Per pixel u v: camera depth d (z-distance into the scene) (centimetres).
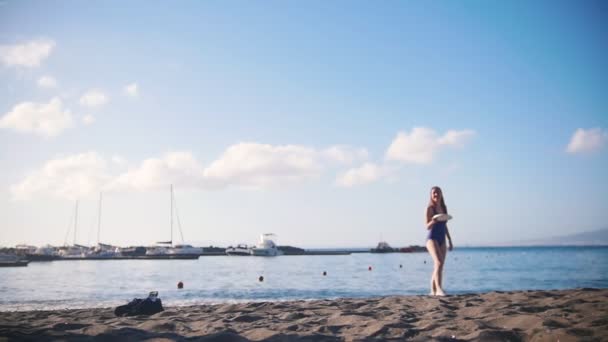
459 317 547
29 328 500
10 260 5056
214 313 683
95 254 7862
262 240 9875
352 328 487
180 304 1285
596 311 546
